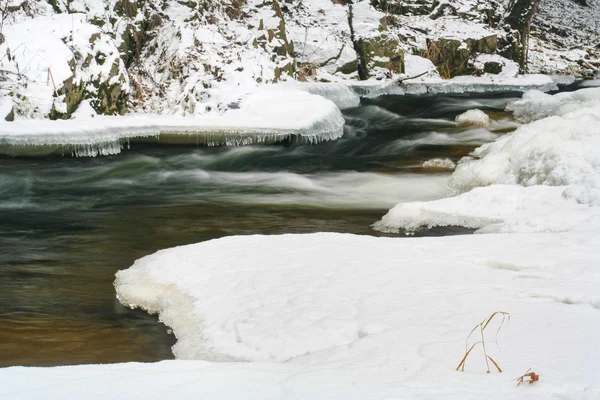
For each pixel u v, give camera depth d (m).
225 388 2.67
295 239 5.92
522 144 8.95
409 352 3.22
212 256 5.53
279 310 4.22
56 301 5.28
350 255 5.28
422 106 15.77
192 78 13.31
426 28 19.23
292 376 2.84
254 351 3.78
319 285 4.59
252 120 11.76
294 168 10.95
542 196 7.15
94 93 11.95
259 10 16.84
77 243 7.03
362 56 17.34
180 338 4.27
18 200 8.91
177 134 10.84
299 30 17.61
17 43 11.53
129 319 4.83
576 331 3.37
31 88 11.09
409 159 11.45
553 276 4.49
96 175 9.93
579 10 28.28
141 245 6.95
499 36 19.91
